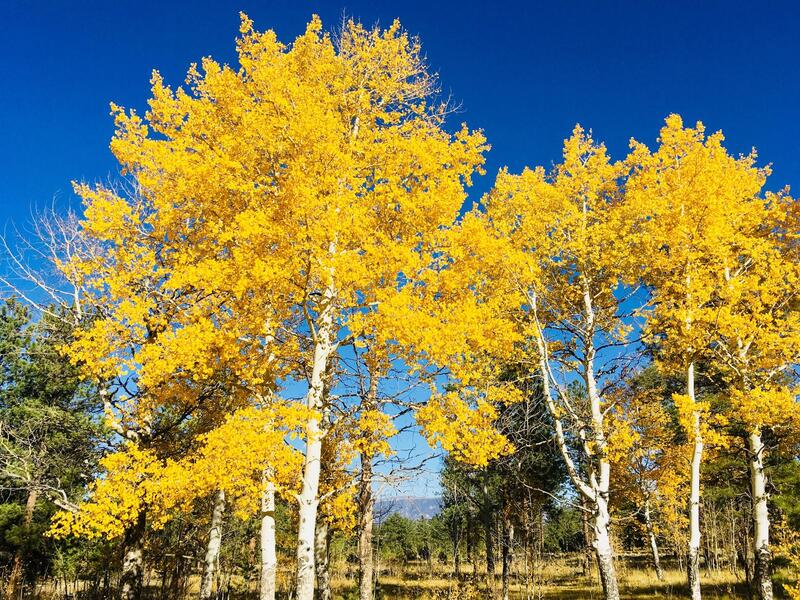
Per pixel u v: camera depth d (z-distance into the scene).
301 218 5.41
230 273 5.42
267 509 6.82
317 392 6.27
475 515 15.12
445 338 5.45
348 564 23.88
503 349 7.14
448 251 6.36
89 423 12.31
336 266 5.36
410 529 32.16
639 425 10.02
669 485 11.67
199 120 6.64
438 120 7.42
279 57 6.39
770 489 12.91
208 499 12.33
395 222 6.60
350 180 5.72
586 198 10.00
